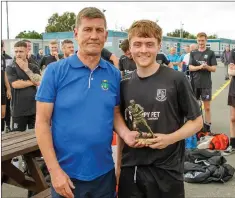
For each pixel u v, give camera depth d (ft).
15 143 11.55
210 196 13.08
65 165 6.85
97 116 6.80
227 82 59.47
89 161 6.82
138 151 7.27
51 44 24.14
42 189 12.10
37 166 12.19
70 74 6.77
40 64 24.35
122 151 7.67
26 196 13.46
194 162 15.40
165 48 94.73
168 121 7.11
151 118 7.11
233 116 18.70
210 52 23.12
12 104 17.94
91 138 6.73
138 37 7.06
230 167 14.92
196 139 19.02
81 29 6.78
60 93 6.75
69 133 6.70
